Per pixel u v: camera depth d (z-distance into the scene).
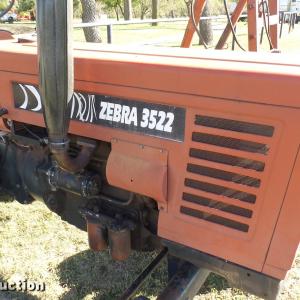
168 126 1.50
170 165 1.54
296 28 15.27
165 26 16.75
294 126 1.26
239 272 1.49
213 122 1.41
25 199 2.40
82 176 1.87
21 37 2.22
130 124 1.59
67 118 1.48
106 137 1.67
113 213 1.92
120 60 1.56
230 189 1.44
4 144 2.38
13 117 1.97
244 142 1.37
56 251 2.81
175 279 1.61
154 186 1.56
